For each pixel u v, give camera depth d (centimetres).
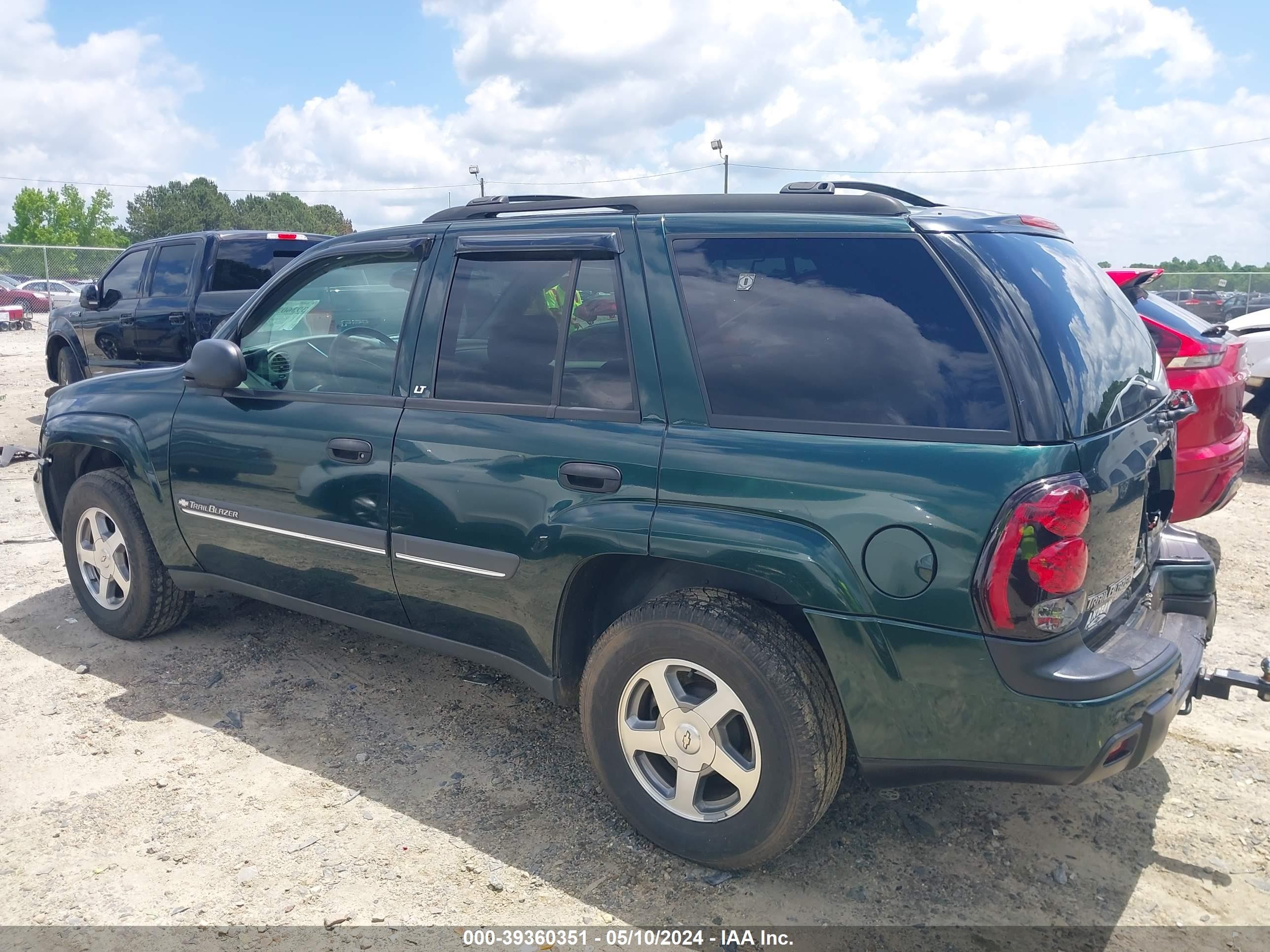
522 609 306
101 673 416
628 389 286
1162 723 246
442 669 422
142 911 265
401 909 266
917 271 252
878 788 321
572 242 302
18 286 3225
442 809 314
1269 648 438
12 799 320
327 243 371
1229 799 320
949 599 233
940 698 240
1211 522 656
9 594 515
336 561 355
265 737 361
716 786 289
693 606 268
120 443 418
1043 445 230
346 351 357
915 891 272
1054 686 229
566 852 291
